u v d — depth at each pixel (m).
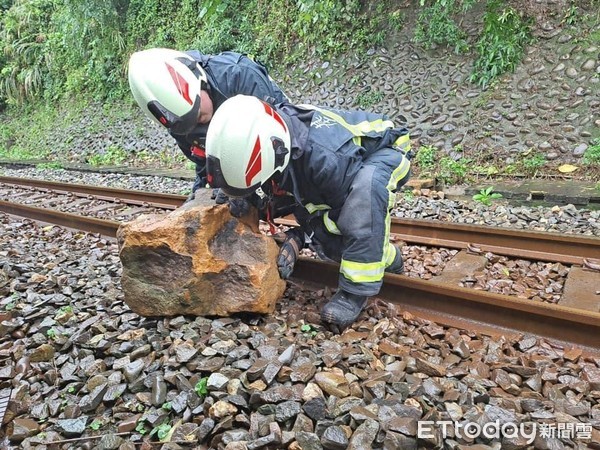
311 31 10.12
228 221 2.70
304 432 1.75
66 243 4.54
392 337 2.53
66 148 13.98
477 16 8.38
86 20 14.20
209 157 2.18
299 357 2.19
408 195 5.82
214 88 2.94
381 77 8.95
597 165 6.30
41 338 2.51
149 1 13.66
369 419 1.77
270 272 2.65
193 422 1.90
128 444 1.78
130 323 2.60
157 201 6.09
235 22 11.68
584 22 7.60
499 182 6.42
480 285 3.30
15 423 1.94
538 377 2.14
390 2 9.31
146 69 2.36
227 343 2.28
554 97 7.28
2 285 3.21
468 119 7.68
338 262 2.96
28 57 17.09
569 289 3.17
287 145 2.31
